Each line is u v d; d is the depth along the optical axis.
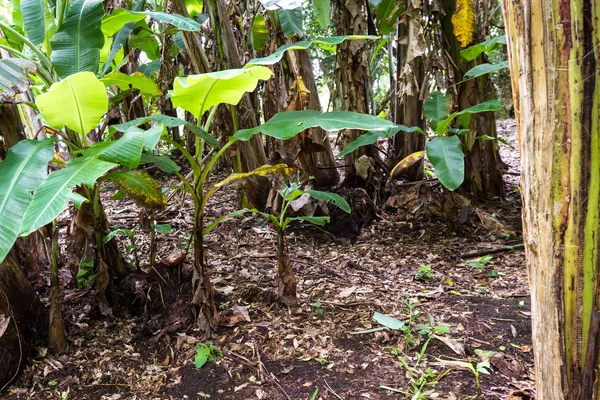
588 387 0.99
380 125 1.79
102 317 2.25
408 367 1.87
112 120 3.96
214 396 1.76
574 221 0.94
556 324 1.01
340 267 3.03
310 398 1.73
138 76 2.22
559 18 0.87
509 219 3.76
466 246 3.38
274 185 3.53
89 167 1.45
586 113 0.88
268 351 2.04
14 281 1.95
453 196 3.67
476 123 3.88
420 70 3.85
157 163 1.93
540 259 1.03
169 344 2.08
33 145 1.73
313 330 2.19
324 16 3.49
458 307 2.42
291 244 3.42
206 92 1.78
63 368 1.92
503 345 2.04
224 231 3.56
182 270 2.38
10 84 1.65
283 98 3.38
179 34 3.60
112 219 3.78
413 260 3.17
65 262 2.78
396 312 2.37
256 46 3.62
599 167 0.89
